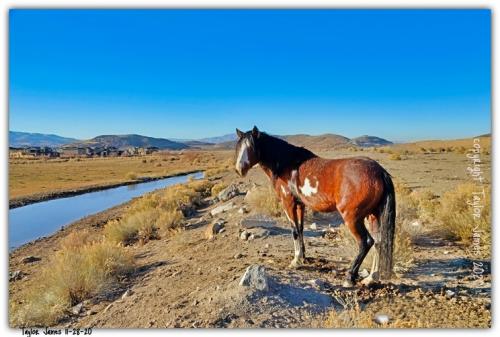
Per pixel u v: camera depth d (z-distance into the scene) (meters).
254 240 10.04
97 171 66.81
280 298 5.98
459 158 37.75
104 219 20.70
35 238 17.27
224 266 8.13
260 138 7.61
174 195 21.45
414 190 17.36
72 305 7.75
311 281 6.71
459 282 6.83
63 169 70.94
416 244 9.30
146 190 38.56
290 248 9.16
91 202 29.44
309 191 7.05
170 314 6.01
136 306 6.83
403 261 7.44
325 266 7.61
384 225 6.36
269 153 7.60
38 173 58.81
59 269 8.38
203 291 6.70
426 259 8.09
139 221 14.32
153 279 8.43
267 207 13.07
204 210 18.55
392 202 6.36
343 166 6.64
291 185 7.38
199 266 8.57
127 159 123.06
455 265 7.68
